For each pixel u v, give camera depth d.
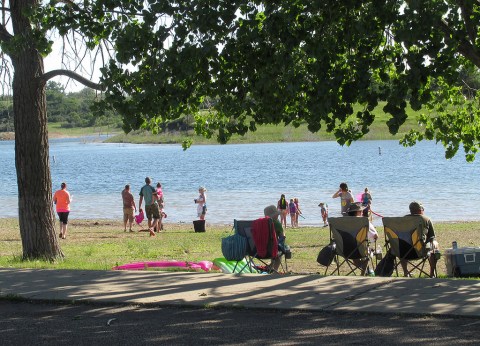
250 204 37.47
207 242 20.64
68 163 99.38
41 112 15.25
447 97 15.26
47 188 15.44
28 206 15.26
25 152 15.18
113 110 10.64
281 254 12.09
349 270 13.98
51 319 7.66
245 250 11.59
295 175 60.25
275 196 41.81
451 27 10.05
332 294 8.23
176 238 22.36
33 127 15.15
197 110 12.95
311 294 8.29
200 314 7.65
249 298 8.18
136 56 10.13
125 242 21.30
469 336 6.34
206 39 10.07
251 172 66.31
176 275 9.91
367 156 88.06
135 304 8.17
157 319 7.49
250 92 11.16
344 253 11.62
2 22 14.65
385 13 9.55
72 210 37.72
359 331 6.68
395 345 6.16
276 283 9.05
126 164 91.25
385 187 45.53
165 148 149.50
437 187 44.25
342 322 7.05
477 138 15.68
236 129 11.45
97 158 111.44
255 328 6.96
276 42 10.20
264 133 162.62
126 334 6.91
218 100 12.39
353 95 9.91
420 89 10.05
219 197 42.50
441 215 29.75
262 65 10.46
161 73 9.97
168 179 61.78
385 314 7.26
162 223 28.44
